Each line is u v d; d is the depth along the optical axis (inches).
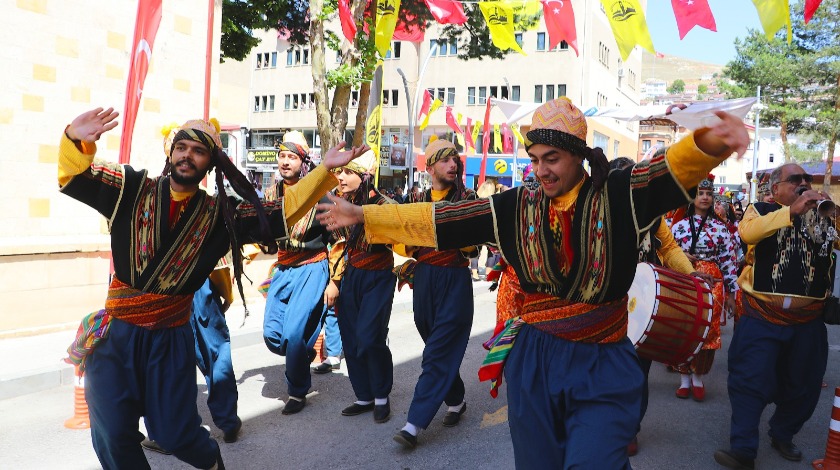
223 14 597.9
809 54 1243.8
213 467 132.1
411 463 166.9
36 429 186.4
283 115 1849.2
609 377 99.0
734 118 82.0
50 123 292.8
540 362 102.6
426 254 185.8
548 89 1514.5
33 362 237.8
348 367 203.2
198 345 175.5
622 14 272.1
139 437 123.9
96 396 118.9
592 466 92.9
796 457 176.1
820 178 1311.5
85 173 114.8
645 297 157.8
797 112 1266.0
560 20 334.0
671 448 183.6
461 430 191.6
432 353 179.2
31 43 284.8
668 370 273.4
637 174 93.7
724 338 334.6
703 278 163.8
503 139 1402.6
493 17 345.4
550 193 98.9
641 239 96.0
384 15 402.3
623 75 1840.6
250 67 1884.8
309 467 163.6
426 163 195.2
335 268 199.8
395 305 391.9
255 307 360.2
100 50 309.3
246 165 1337.4
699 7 238.7
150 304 119.3
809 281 163.2
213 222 121.7
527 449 102.3
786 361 170.7
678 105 418.6
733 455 167.3
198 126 119.2
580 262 98.0
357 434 186.2
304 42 639.1
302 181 119.2
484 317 376.8
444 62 1588.3
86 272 298.5
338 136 482.9
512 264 104.9
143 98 330.0
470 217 103.8
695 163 86.7
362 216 103.9
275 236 122.0
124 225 118.7
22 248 275.1
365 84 498.9
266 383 234.2
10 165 280.5
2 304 272.4
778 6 210.7
